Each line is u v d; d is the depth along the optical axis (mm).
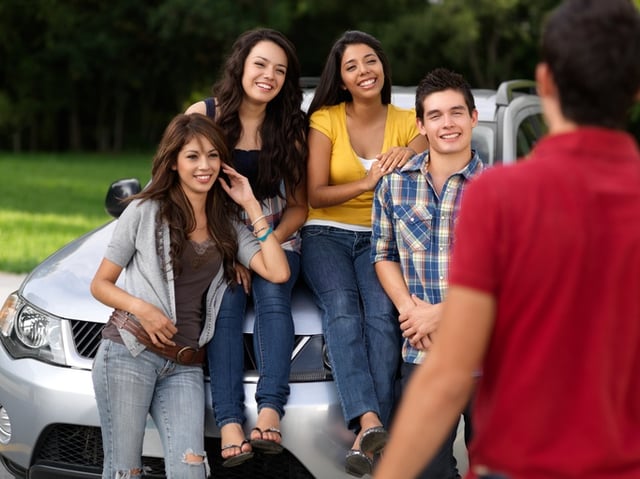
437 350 1564
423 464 1579
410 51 30750
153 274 3256
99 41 33844
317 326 3461
